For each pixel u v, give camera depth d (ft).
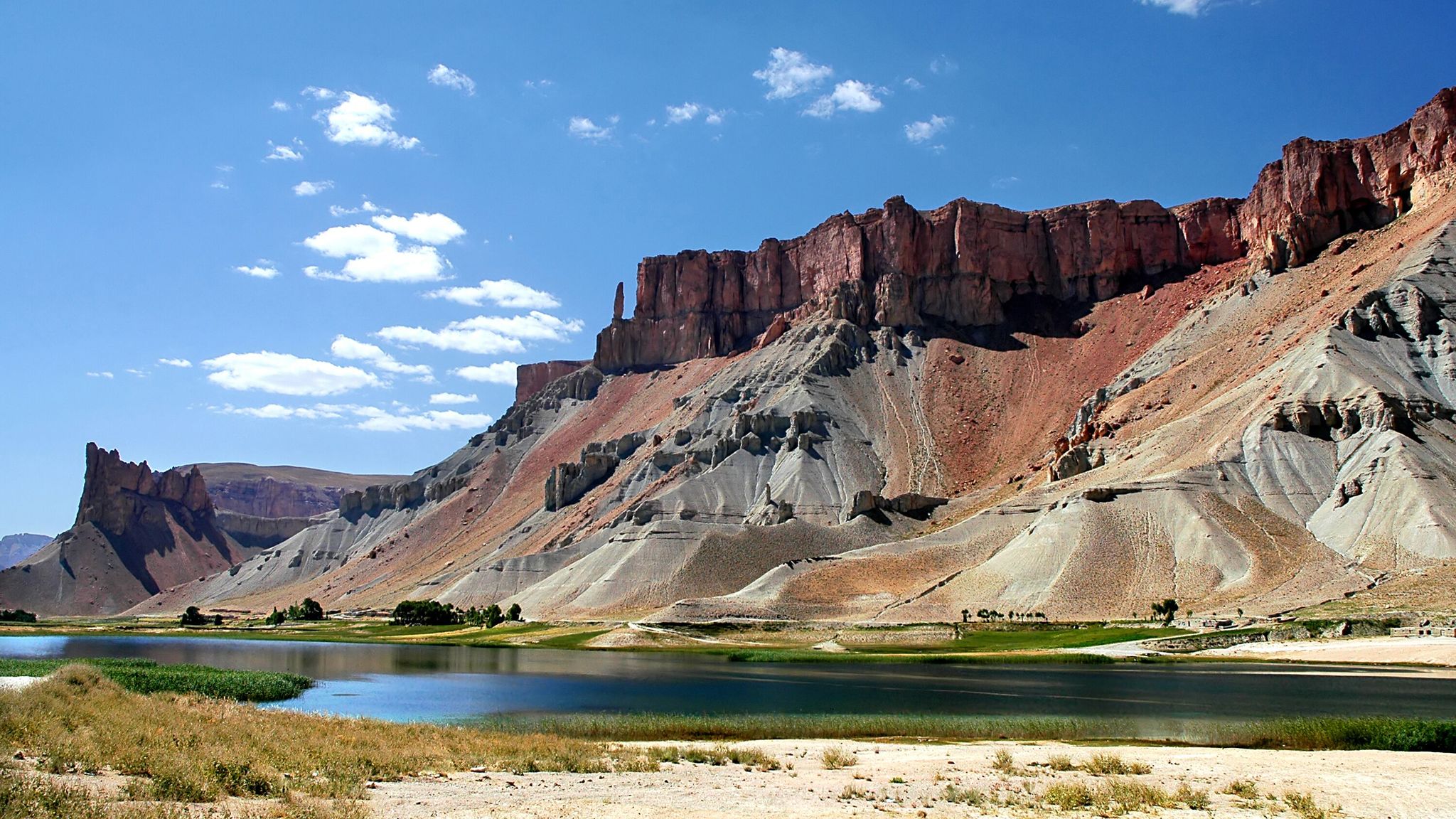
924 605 593.01
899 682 355.77
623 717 258.57
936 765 173.47
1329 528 568.00
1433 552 505.66
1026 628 529.04
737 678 378.94
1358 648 392.27
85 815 103.96
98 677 206.39
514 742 191.21
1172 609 518.37
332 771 143.13
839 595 645.51
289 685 332.19
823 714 262.88
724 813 127.75
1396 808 135.95
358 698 314.96
